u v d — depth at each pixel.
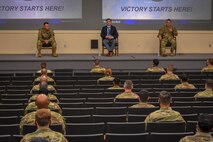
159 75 12.85
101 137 5.09
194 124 5.91
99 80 11.66
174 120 6.01
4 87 10.77
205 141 4.33
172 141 5.11
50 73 13.20
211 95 8.59
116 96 8.77
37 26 18.08
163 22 18.34
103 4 18.17
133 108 7.17
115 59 16.22
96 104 8.16
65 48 18.19
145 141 5.12
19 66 16.14
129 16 18.25
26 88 10.79
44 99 5.32
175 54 17.41
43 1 18.00
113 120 6.67
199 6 18.41
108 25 16.84
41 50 17.95
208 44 18.44
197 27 18.44
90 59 16.19
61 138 4.54
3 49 18.02
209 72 13.42
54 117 5.81
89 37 18.20
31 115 6.01
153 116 6.05
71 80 12.09
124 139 5.09
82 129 5.82
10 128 5.87
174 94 9.23
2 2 17.88
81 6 18.12
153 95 9.38
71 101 8.72
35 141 3.20
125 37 18.27
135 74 13.45
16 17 17.95
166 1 18.31
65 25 18.12
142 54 17.98
